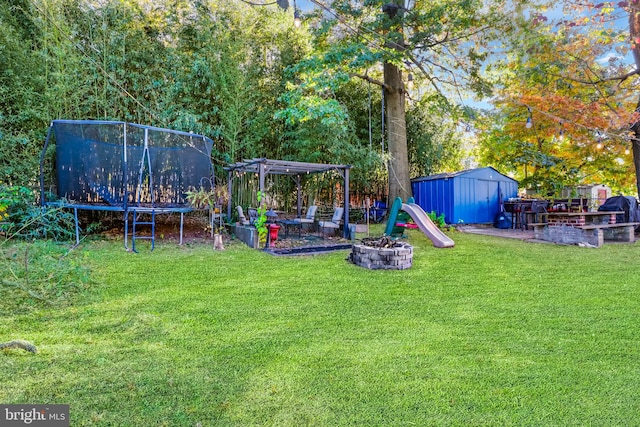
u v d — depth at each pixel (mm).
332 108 7723
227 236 7438
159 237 6938
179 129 7445
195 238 7098
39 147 6461
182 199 7316
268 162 6918
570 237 6949
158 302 3246
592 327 2713
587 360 2176
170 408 1681
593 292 3658
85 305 3121
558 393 1816
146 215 7691
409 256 4859
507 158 12836
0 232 5539
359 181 10336
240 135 8719
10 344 2197
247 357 2205
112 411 1651
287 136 9109
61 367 2043
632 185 12336
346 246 6660
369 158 9273
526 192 12680
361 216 10172
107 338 2469
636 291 3688
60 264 3750
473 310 3113
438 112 10469
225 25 8211
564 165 11867
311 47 9375
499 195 10977
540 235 7641
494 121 10359
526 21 7430
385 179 11016
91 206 6051
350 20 8789
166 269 4535
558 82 8414
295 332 2607
